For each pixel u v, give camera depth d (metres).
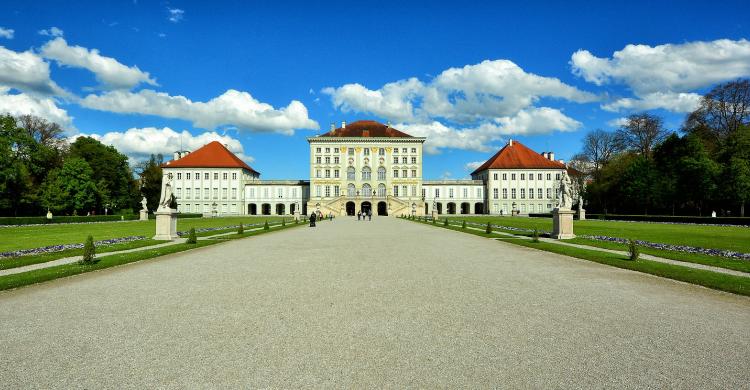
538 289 12.54
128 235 35.00
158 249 23.48
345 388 5.98
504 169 130.38
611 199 86.00
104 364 6.81
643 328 8.67
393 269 16.45
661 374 6.44
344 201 120.75
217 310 10.05
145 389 5.96
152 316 9.52
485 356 7.15
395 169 128.12
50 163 81.94
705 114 71.00
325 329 8.57
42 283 13.54
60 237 32.72
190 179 127.06
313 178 127.56
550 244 26.36
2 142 62.53
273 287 12.80
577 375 6.40
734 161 58.81
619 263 17.47
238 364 6.82
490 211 130.25
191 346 7.60
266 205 135.88
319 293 11.95
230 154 135.88
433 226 53.28
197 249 24.44
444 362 6.90
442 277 14.62
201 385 6.08
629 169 77.56
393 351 7.38
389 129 133.00
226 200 127.12
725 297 11.49
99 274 15.33
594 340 7.93
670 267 16.34
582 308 10.28
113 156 90.31
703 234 34.19
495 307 10.37
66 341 7.86
